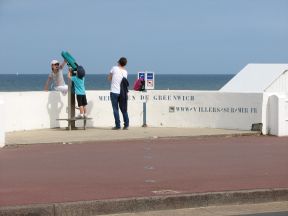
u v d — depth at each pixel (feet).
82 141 53.88
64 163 43.86
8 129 59.26
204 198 34.01
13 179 37.88
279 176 39.75
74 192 34.32
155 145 53.57
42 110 62.69
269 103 62.08
